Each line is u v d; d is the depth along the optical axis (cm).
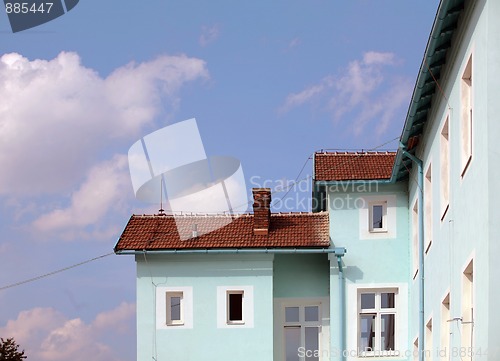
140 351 4266
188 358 4259
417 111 3509
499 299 2575
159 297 4294
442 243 3338
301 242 4266
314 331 4325
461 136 2948
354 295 4222
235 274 4297
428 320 3688
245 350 4250
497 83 2630
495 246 2597
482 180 2677
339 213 4284
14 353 4069
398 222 4247
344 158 4384
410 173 4116
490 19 2633
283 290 4338
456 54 2988
